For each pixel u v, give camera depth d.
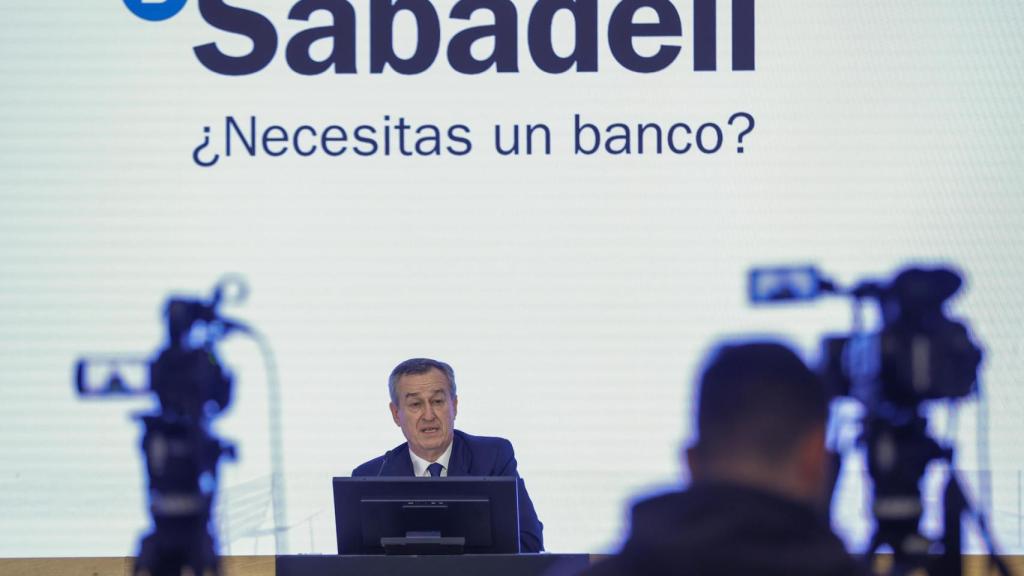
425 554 9.04
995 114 15.26
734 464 3.78
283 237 15.70
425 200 15.66
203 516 11.52
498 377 15.55
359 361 15.64
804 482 3.80
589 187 15.55
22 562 14.88
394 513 9.08
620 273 15.49
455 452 11.91
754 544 3.64
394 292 15.64
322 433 15.62
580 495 15.42
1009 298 15.13
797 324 15.30
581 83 15.55
